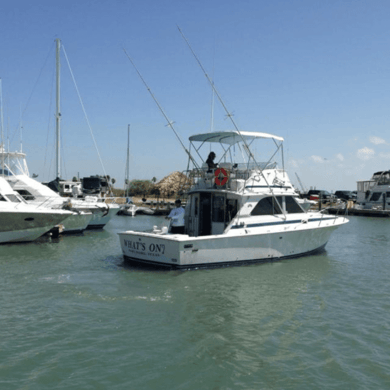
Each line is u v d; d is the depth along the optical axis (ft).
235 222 43.62
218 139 49.55
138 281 37.06
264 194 45.85
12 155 80.69
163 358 21.03
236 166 49.49
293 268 43.83
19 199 66.28
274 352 21.99
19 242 65.51
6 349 21.80
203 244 41.09
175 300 31.27
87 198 97.35
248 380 18.92
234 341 23.39
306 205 81.82
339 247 64.18
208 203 47.19
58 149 103.30
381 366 20.51
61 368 19.74
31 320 26.43
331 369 20.11
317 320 27.20
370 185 163.73
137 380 18.74
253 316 27.84
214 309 29.19
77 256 52.16
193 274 39.75
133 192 259.39
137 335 24.09
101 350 21.90
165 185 249.34
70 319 26.73
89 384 18.26
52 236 72.95
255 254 45.09
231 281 37.42
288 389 18.16
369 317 27.96
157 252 41.83
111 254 54.29
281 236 46.55
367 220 127.54
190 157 48.67
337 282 38.14
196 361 20.74
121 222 124.36
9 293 32.89
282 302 31.24
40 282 36.70
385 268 45.34
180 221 47.42
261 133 46.01
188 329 25.17
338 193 195.31
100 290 33.96
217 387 18.25
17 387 17.85
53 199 76.54
